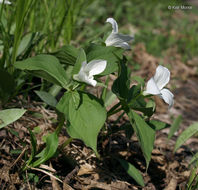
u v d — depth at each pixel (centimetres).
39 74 93
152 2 296
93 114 91
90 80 88
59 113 95
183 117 154
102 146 112
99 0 246
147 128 95
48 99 108
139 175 103
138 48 207
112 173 107
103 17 228
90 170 105
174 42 237
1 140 106
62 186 100
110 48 96
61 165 105
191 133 116
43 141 106
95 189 102
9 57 113
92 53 96
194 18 313
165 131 138
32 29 126
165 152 124
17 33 107
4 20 121
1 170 99
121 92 96
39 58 94
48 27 126
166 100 93
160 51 214
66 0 125
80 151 109
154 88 92
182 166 119
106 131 114
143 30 234
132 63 184
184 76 197
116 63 94
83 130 90
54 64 94
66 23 130
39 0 133
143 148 91
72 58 101
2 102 113
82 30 181
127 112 95
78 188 101
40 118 115
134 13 267
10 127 109
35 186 98
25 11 105
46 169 101
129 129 109
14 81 109
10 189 96
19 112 96
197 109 165
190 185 103
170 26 270
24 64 92
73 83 92
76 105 91
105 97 115
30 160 97
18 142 107
